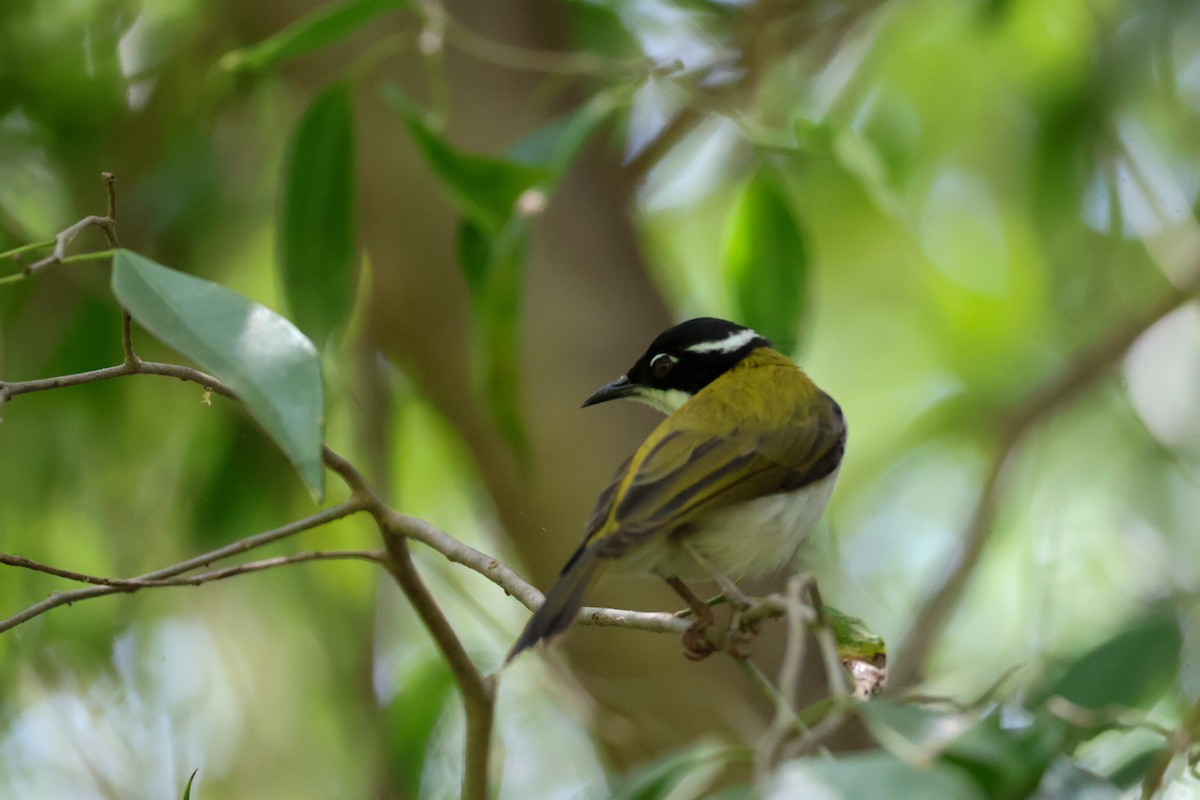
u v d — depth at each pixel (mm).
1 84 13695
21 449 13344
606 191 12812
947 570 13578
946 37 15133
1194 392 15164
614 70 10703
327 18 10109
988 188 15805
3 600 13141
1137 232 15023
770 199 10883
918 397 16078
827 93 15039
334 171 9961
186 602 13922
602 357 11875
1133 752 7066
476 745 6836
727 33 13719
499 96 12453
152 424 13891
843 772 4934
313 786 13805
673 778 6043
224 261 14594
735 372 9883
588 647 11578
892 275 15922
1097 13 14258
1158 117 15086
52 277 13570
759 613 6867
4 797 12766
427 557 12820
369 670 13570
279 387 5617
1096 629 11195
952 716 5703
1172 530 14133
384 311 12336
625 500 8312
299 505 13742
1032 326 15672
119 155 14102
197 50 14156
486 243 10445
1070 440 15234
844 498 15625
